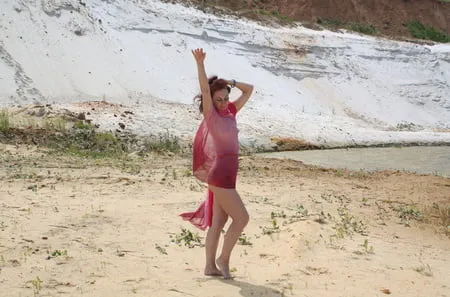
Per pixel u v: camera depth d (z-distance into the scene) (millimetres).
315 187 10133
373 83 31703
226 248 4523
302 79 29938
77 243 5406
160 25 28188
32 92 21109
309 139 20375
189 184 9242
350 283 4625
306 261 5188
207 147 4398
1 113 16188
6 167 10016
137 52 26062
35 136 14430
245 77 27766
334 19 40125
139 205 7277
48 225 5992
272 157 16312
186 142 16891
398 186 11047
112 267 4723
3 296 3979
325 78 30562
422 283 4793
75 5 26000
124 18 27531
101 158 12422
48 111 17453
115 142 15188
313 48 31812
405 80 32906
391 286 4641
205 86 4320
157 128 18156
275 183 10305
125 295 4074
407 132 24328
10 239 5398
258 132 20172
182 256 5172
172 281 4422
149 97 23266
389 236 6609
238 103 4629
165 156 13852
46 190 7977
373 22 41438
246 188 9406
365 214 7887
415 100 31875
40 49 23266
